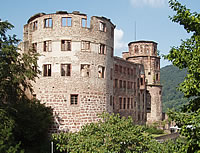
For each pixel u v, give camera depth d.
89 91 37.53
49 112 35.94
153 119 68.50
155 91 69.25
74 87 36.88
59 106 36.72
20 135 32.16
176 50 14.62
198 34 14.27
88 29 38.34
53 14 38.19
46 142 33.81
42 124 32.84
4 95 30.05
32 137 32.34
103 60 39.56
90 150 22.05
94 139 22.94
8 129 24.80
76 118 36.50
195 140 13.56
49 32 38.19
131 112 61.44
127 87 60.44
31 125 31.98
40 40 38.88
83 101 37.00
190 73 13.87
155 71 70.44
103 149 22.17
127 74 60.72
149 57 69.75
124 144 23.31
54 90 37.09
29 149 32.28
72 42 37.50
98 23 39.47
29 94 39.25
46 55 38.09
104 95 39.28
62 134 25.42
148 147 22.62
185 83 13.66
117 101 56.34
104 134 23.31
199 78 13.48
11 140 25.38
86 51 37.81
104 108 39.12
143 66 67.88
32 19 40.78
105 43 40.12
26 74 30.53
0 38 28.69
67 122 36.34
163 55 15.28
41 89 37.88
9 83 29.08
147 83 69.50
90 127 24.67
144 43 70.12
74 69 37.16
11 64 28.58
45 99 37.41
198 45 13.97
